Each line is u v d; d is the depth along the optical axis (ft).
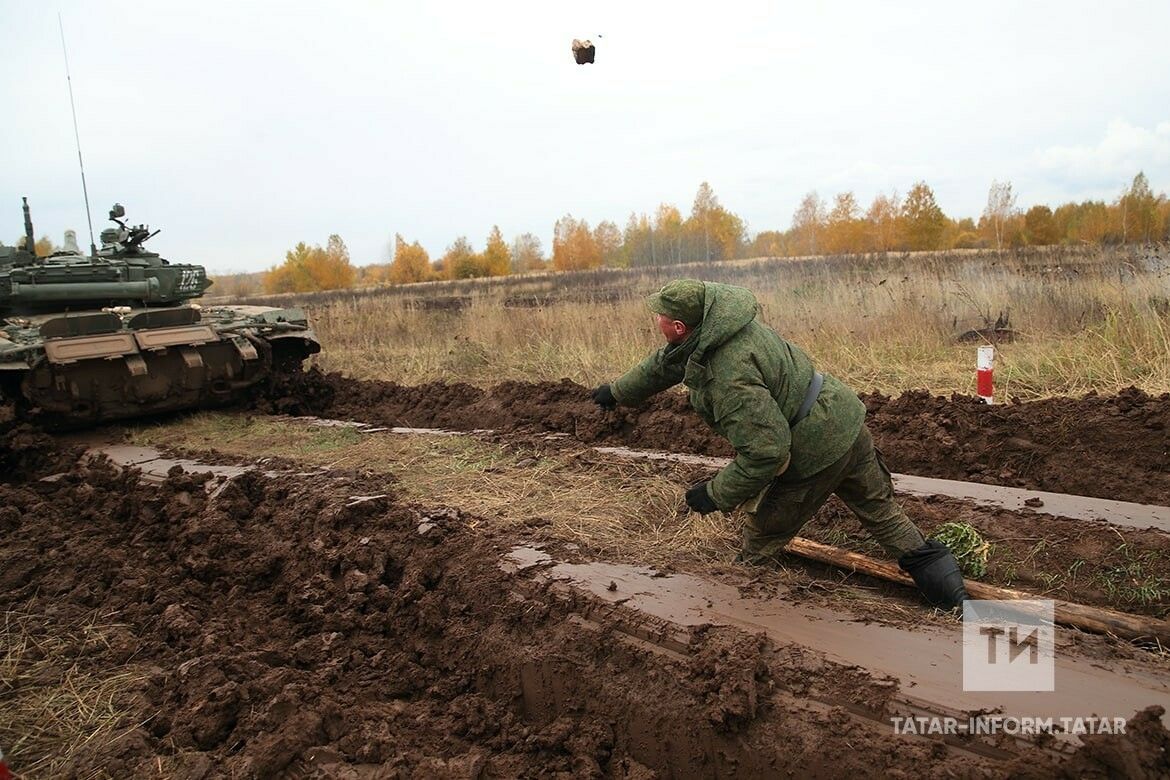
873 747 8.75
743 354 11.66
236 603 14.69
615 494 17.06
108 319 26.86
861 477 12.60
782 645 10.49
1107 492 17.25
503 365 37.11
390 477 18.72
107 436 26.96
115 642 13.58
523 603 12.41
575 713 11.09
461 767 9.95
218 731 10.90
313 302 85.46
